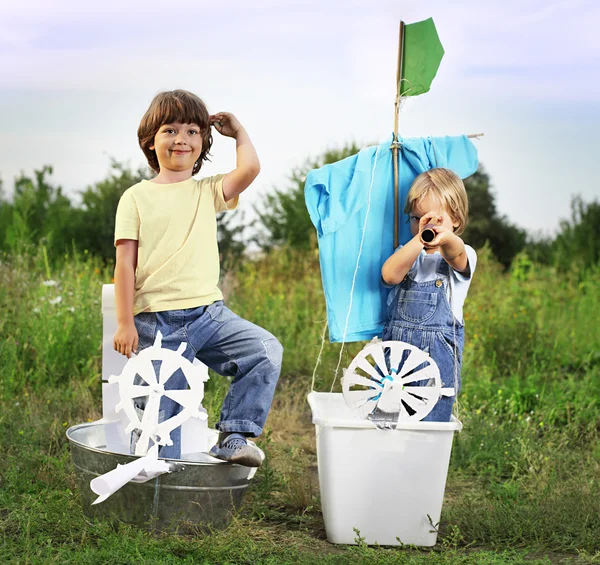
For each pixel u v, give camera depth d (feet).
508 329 25.73
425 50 12.75
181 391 10.82
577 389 21.11
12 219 42.06
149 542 10.26
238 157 11.69
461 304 12.12
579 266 47.21
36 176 46.03
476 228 56.39
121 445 12.05
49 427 15.75
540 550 11.31
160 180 11.51
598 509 12.17
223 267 30.78
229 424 11.07
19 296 22.94
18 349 20.25
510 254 56.29
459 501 13.52
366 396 11.44
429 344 11.84
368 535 11.35
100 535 10.58
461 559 10.34
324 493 11.46
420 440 11.28
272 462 14.87
